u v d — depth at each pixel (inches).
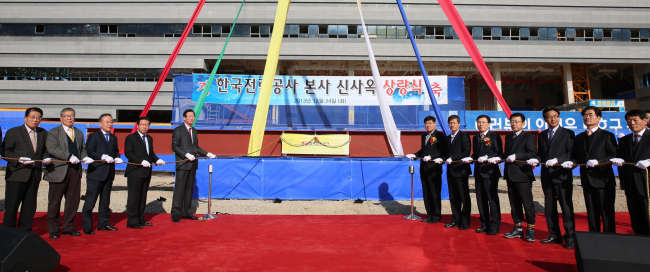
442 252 170.6
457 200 231.5
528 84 1540.4
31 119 185.9
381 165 378.0
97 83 1187.3
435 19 1179.9
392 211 312.0
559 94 1617.9
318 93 535.2
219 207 321.4
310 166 375.2
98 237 195.3
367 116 576.7
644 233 171.2
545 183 191.5
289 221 250.4
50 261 126.5
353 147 549.6
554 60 1176.2
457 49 1173.7
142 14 1185.4
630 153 174.7
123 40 1187.9
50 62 1190.3
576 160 186.5
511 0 1187.3
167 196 380.2
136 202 222.7
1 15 1184.2
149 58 1185.4
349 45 1170.6
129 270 139.5
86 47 1187.3
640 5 1194.0
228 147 554.3
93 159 204.2
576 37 1191.6
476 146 220.5
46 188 422.6
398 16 1179.9
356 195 374.6
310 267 145.2
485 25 1180.5
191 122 259.8
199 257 157.9
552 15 1188.5
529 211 193.3
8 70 1191.6
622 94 1300.4
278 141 548.4
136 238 193.9
